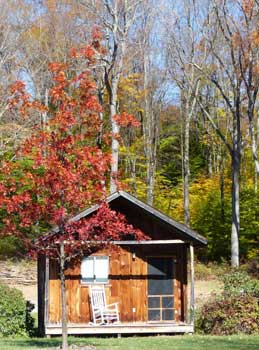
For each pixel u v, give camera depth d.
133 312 23.42
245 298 22.34
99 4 38.44
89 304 23.23
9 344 18.11
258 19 33.72
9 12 43.97
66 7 45.22
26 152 15.34
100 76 37.44
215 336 20.81
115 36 36.16
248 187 44.47
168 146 54.69
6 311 21.75
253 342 18.25
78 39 43.94
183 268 23.69
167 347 16.95
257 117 45.56
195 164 53.22
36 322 25.36
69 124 15.20
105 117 38.66
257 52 34.19
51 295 23.09
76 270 23.34
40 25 45.12
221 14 35.22
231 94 44.78
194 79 42.38
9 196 16.34
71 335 22.25
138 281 23.59
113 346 17.33
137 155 48.44
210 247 43.47
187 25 40.88
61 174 14.91
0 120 35.94
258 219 42.75
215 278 36.69
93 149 15.36
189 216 43.91
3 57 41.09
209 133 51.34
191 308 22.56
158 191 48.56
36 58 44.56
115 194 22.38
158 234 23.23
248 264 37.06
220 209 43.97
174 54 42.59
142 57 48.44
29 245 16.45
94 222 15.84
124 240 23.28
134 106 49.41
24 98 15.92
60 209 15.13
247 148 46.25
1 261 38.50
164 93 50.03
